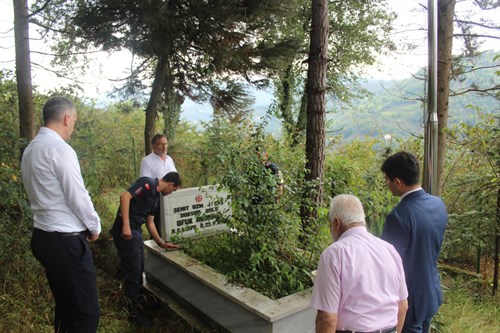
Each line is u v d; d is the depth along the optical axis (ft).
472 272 17.08
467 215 15.55
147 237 17.62
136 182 12.23
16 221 13.64
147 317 12.08
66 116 8.89
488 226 14.98
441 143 17.74
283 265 11.11
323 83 14.55
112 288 13.60
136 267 12.32
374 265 5.85
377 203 15.51
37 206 8.59
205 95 23.07
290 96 33.76
